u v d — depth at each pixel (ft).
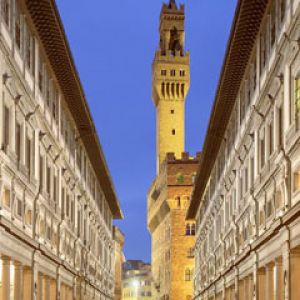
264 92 127.24
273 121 120.88
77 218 204.13
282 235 111.96
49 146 148.66
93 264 253.44
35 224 131.44
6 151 105.91
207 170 251.80
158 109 527.40
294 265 107.04
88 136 209.67
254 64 144.25
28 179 125.80
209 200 259.60
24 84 117.91
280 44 110.32
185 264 410.31
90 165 244.63
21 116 119.55
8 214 108.37
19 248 117.39
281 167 112.57
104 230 306.76
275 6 118.73
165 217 447.83
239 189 170.30
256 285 139.64
